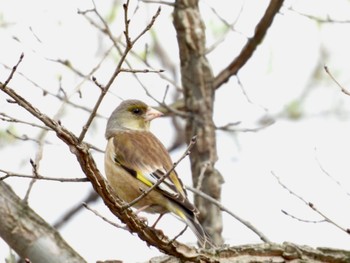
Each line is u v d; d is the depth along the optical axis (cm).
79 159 832
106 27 1347
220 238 1420
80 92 1214
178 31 1509
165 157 1220
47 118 814
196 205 1448
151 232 905
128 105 1351
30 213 1102
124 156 1212
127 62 1342
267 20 1431
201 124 1487
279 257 983
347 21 1387
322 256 983
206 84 1505
